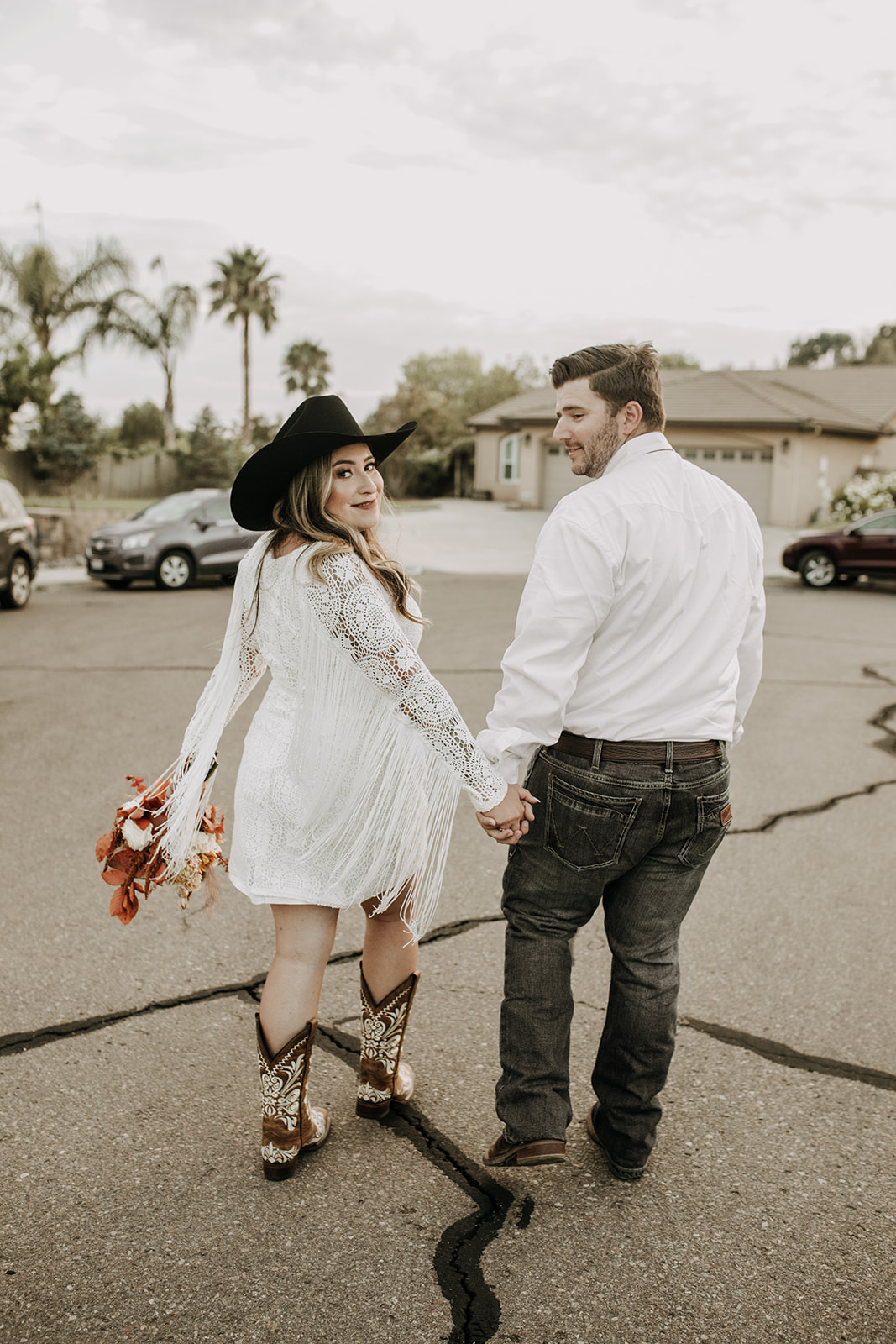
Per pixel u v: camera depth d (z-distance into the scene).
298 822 2.18
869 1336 1.87
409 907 2.38
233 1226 2.12
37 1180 2.25
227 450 29.27
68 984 3.15
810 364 83.69
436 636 10.32
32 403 23.12
